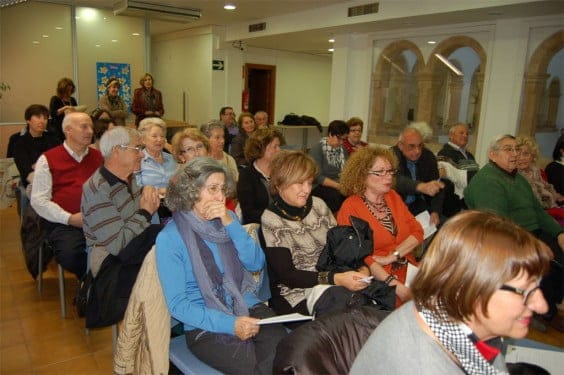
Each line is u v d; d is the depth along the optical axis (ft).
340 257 5.85
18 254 11.74
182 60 31.40
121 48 23.56
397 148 11.07
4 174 12.38
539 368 3.99
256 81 33.47
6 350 7.49
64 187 8.63
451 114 18.31
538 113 15.56
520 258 2.34
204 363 4.97
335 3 19.07
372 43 20.63
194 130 9.32
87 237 6.66
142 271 4.91
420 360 2.42
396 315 2.73
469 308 2.39
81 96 22.80
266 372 4.51
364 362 2.68
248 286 5.63
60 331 8.14
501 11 14.43
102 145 6.71
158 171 9.10
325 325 3.55
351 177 7.25
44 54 21.35
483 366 2.45
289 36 23.95
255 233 6.20
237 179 9.50
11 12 20.02
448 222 2.65
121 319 6.05
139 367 4.87
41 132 12.05
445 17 15.98
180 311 4.78
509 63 15.87
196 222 5.13
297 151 6.33
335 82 22.35
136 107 22.06
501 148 8.77
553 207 10.75
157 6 20.75
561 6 13.46
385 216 7.31
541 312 2.44
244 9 21.53
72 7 21.65
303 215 6.24
